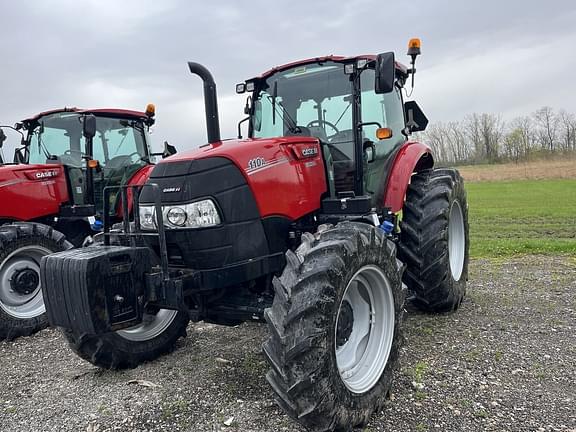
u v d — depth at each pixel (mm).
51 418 2926
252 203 3084
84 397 3191
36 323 4906
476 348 3699
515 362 3424
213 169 2986
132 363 3633
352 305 3004
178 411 2918
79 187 6422
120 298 2768
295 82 4059
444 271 4309
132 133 7188
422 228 4309
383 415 2811
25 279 5066
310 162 3557
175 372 3523
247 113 4258
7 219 5637
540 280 5773
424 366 3387
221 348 3961
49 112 6617
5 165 6020
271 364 2486
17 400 3217
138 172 7031
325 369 2459
